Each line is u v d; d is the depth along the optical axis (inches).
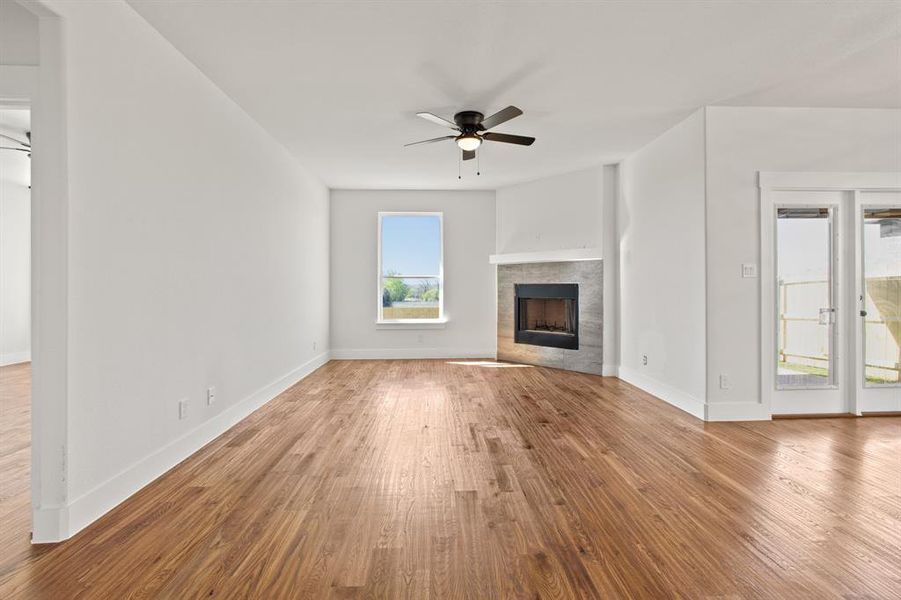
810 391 157.5
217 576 68.0
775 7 98.7
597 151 202.5
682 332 166.2
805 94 143.4
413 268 285.9
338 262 279.6
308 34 107.9
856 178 154.6
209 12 98.6
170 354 110.7
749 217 152.6
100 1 87.2
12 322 270.4
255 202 163.3
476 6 97.4
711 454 119.6
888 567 70.6
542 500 93.2
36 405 78.3
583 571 69.5
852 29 107.1
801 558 73.0
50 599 62.7
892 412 157.5
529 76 130.3
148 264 102.1
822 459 116.0
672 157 172.4
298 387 201.2
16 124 176.1
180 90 115.5
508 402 175.0
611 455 118.9
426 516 86.6
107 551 74.4
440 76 130.0
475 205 283.0
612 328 227.0
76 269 80.9
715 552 74.6
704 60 121.6
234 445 126.4
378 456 118.1
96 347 85.8
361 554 73.9
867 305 157.8
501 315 276.1
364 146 192.5
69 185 79.3
